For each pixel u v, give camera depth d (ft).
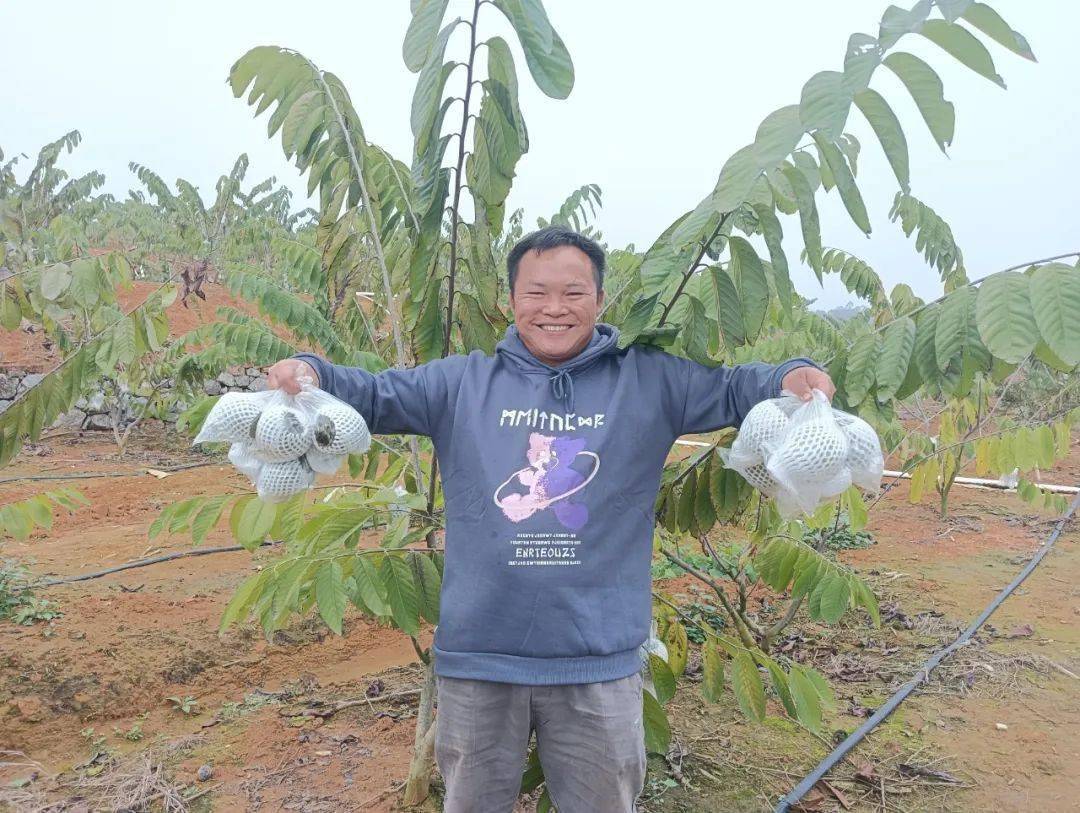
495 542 5.21
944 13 3.35
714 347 7.01
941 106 4.08
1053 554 19.43
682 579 16.31
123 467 27.04
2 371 31.07
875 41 3.68
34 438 8.23
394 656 12.94
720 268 6.03
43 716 10.51
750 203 5.49
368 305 13.78
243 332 9.93
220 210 51.80
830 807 8.83
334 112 7.35
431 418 5.78
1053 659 12.98
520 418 5.43
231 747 9.91
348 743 9.95
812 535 19.89
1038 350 5.36
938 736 10.46
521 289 5.47
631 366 5.65
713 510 7.65
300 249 11.72
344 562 6.64
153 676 11.66
